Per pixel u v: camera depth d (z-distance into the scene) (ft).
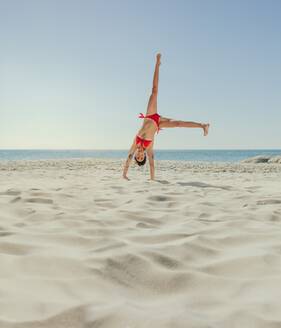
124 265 6.19
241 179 26.32
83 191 16.47
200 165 50.85
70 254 6.67
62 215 10.25
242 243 7.85
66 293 5.07
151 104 23.45
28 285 5.29
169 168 41.83
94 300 4.81
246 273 6.04
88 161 58.34
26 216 10.23
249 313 4.47
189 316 4.32
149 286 5.52
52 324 4.16
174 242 7.73
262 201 13.84
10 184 19.80
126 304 4.69
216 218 10.63
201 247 7.36
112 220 9.87
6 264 6.08
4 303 4.63
